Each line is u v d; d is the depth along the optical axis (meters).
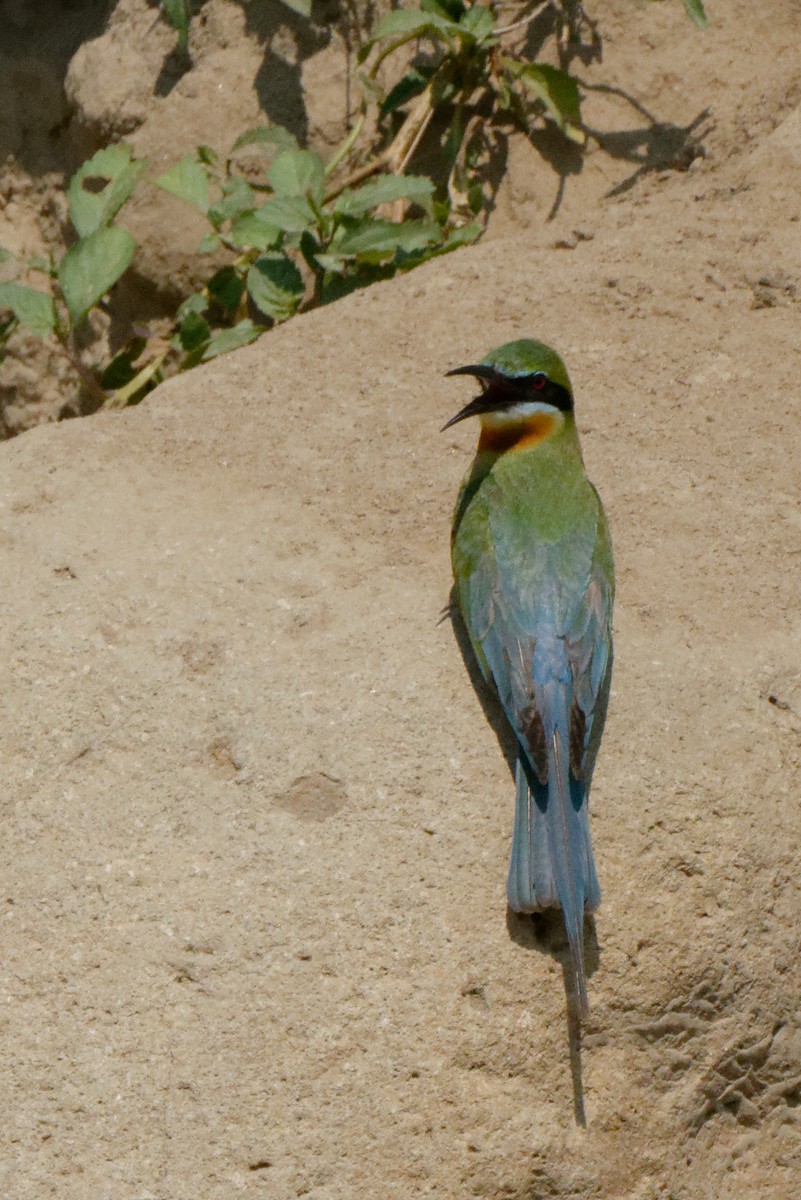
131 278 14.88
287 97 14.78
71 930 7.74
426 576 9.40
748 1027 8.09
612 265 12.08
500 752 8.36
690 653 8.94
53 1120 7.27
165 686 8.60
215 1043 7.41
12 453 10.28
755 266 11.98
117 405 14.02
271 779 8.20
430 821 8.05
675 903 8.06
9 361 15.49
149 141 14.81
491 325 11.55
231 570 9.30
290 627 8.94
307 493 10.03
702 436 10.59
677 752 8.44
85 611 8.98
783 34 14.62
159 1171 7.17
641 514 9.95
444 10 14.34
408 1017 7.52
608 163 14.34
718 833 8.23
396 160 14.45
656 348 11.30
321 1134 7.27
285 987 7.55
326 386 11.02
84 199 12.73
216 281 14.13
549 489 9.11
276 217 12.98
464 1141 7.39
